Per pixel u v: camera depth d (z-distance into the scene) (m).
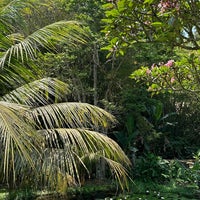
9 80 4.72
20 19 4.93
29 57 4.71
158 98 11.36
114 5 2.61
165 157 11.40
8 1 5.04
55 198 5.86
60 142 4.27
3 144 3.46
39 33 4.52
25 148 3.44
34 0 5.02
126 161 4.52
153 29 2.61
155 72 3.49
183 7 2.44
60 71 9.10
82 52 8.86
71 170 3.96
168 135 11.66
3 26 4.79
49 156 3.98
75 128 4.48
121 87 9.84
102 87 10.02
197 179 9.02
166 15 2.54
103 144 4.32
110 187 8.48
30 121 3.83
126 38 2.74
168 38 2.51
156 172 9.28
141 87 9.81
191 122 12.30
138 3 2.49
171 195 8.17
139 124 10.20
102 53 9.72
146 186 8.80
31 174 3.92
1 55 4.64
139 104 9.88
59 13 9.00
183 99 11.72
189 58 3.22
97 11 8.70
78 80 9.36
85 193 8.04
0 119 3.46
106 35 2.77
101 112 4.59
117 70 9.60
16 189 4.20
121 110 9.73
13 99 4.43
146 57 9.45
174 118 11.91
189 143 12.01
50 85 4.71
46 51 8.38
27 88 4.57
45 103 4.82
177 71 3.41
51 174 3.90
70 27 4.64
